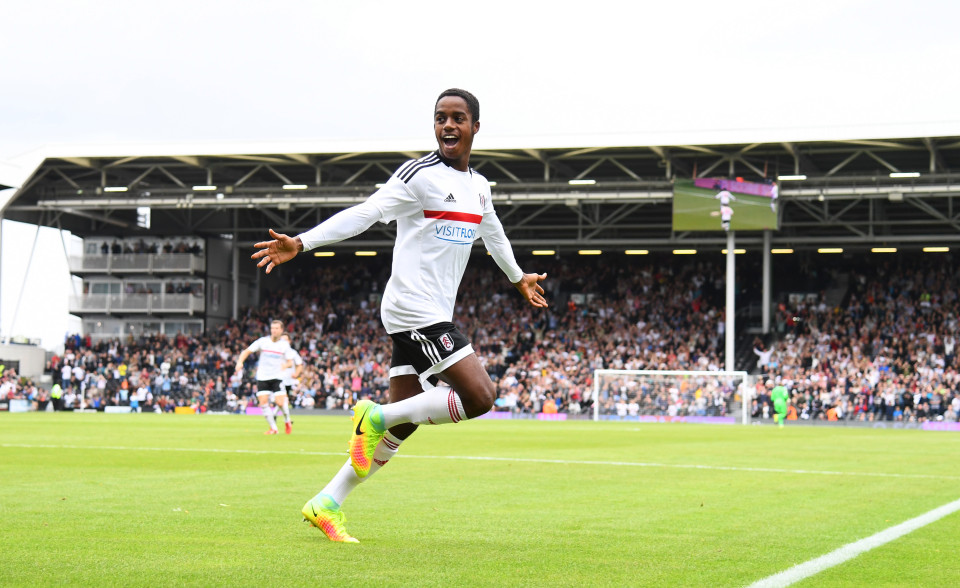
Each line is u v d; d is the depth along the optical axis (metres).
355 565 4.80
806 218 48.59
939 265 50.16
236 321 51.81
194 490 8.50
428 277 5.57
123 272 51.34
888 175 38.91
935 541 6.02
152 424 26.22
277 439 17.94
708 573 4.78
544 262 54.97
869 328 46.28
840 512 7.54
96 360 49.06
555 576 4.62
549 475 10.66
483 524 6.57
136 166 45.59
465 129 5.59
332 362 49.56
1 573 4.46
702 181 40.22
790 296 52.03
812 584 4.55
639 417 41.50
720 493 8.95
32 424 25.31
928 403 39.75
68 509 7.02
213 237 52.50
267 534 5.87
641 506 7.78
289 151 42.31
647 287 52.47
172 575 4.46
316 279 55.94
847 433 27.34
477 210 5.74
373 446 5.54
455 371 5.42
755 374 45.97
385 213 5.37
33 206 45.75
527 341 50.44
